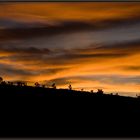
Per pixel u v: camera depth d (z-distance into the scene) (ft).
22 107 165.68
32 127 141.08
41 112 163.63
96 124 157.79
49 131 137.18
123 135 140.97
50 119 156.04
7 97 175.32
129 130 152.66
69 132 139.95
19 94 182.80
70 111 172.55
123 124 162.30
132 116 177.99
